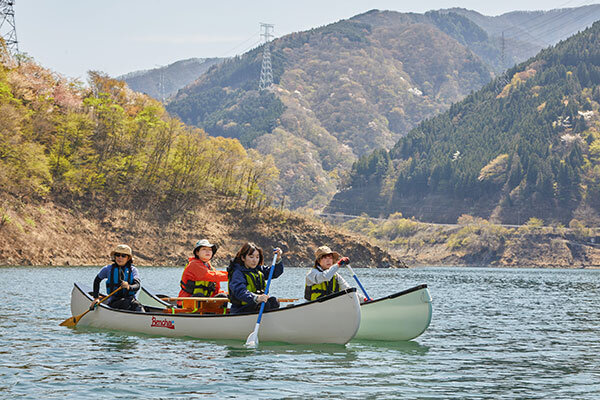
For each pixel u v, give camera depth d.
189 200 83.12
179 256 74.75
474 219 187.00
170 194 82.06
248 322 12.29
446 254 168.88
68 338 12.79
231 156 99.31
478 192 197.38
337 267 12.38
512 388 8.80
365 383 8.95
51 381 8.75
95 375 9.20
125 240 72.81
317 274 12.55
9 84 76.06
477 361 11.03
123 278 14.41
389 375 9.56
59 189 71.69
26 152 65.56
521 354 11.91
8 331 13.73
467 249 167.38
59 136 75.12
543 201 184.75
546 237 167.00
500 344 13.27
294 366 10.08
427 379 9.34
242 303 12.48
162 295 16.80
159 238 75.94
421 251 174.12
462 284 44.91
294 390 8.42
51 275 39.91
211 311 13.75
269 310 12.17
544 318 19.36
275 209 88.94
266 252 81.81
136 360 10.41
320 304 11.88
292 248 83.00
